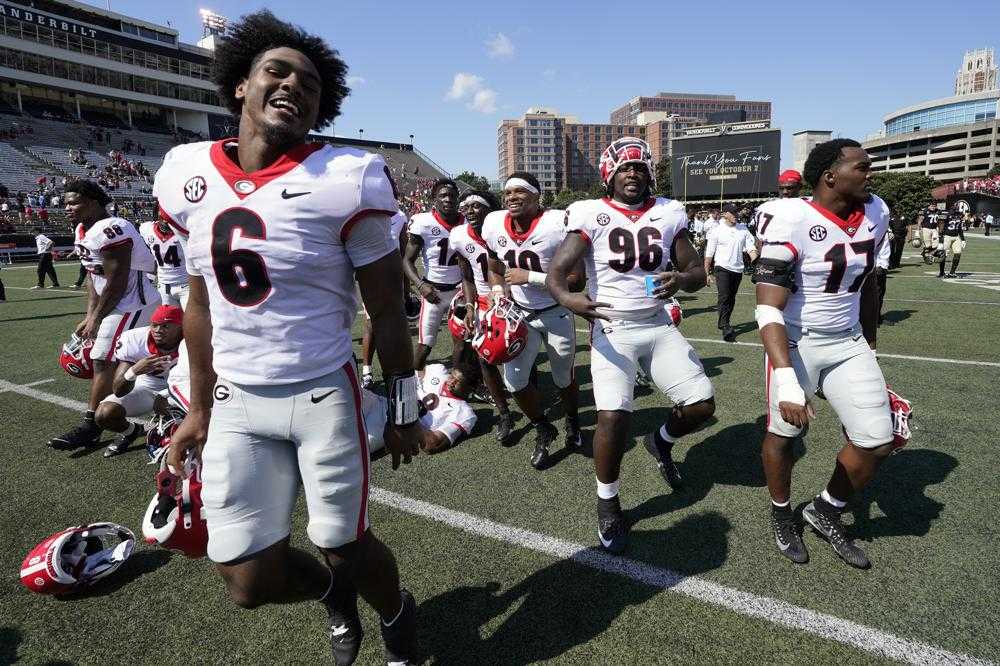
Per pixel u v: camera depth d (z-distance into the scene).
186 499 2.01
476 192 4.40
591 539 2.79
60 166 39.59
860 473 2.47
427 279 5.27
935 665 1.96
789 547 2.58
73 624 2.31
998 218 36.44
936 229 15.79
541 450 3.67
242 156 1.51
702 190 52.09
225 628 2.27
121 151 46.56
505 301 3.62
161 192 1.57
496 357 3.54
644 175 2.88
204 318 1.70
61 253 24.41
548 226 3.71
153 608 2.40
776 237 2.43
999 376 5.12
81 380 5.89
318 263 1.47
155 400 3.49
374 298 1.58
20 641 2.22
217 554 1.55
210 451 1.57
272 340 1.50
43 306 11.25
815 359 2.53
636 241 2.84
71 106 49.12
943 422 4.07
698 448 3.82
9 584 2.58
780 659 2.01
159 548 2.84
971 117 135.00
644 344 2.89
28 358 6.92
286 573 1.68
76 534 2.58
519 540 2.80
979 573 2.43
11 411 4.91
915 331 7.09
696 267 2.97
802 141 110.06
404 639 1.94
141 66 50.91
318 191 1.42
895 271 14.36
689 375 2.90
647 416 4.49
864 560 2.49
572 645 2.11
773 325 2.39
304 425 1.55
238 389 1.55
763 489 3.23
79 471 3.70
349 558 1.73
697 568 2.53
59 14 47.03
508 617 2.27
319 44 1.70
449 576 2.54
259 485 1.58
